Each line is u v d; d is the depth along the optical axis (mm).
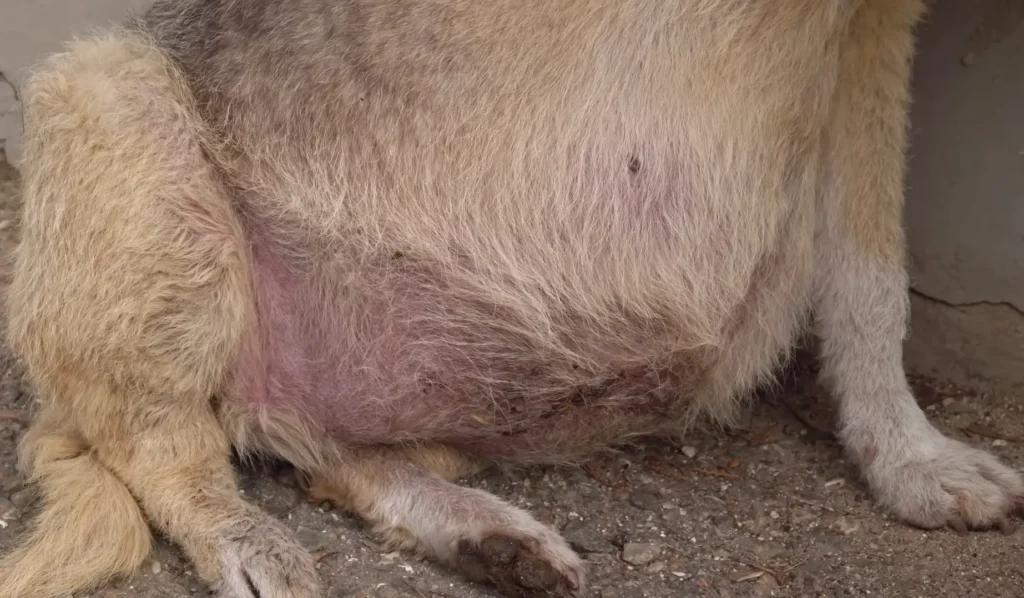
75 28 1335
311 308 937
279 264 938
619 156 909
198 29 944
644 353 949
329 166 919
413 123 909
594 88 898
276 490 982
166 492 923
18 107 1380
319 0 913
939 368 1091
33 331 929
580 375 946
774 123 922
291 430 958
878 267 989
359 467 962
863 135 977
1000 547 919
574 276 924
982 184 1039
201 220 909
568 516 963
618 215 917
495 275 921
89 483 920
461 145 908
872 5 949
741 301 958
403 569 914
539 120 903
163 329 904
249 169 927
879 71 967
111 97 905
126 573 906
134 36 951
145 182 898
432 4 898
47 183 914
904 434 975
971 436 1030
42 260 919
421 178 914
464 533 905
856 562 914
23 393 1090
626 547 926
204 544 906
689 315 941
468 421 958
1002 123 1020
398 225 918
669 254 927
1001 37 1008
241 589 887
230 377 937
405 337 934
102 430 928
